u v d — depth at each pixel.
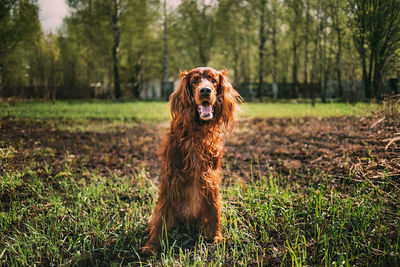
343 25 8.30
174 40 27.56
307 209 3.05
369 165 3.55
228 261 2.36
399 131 4.12
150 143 6.58
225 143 6.57
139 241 2.67
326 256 2.20
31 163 4.47
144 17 23.16
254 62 36.06
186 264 2.20
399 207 2.77
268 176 4.34
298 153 5.36
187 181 2.66
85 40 21.61
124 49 25.75
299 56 30.30
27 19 8.23
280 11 22.61
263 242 2.59
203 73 2.61
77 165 4.77
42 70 14.05
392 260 2.12
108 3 20.44
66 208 3.17
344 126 6.84
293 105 16.25
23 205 3.20
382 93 5.58
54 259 2.36
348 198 3.05
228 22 25.88
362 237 2.42
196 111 2.65
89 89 20.70
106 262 2.37
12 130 6.74
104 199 3.60
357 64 7.67
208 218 2.73
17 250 2.47
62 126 7.86
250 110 13.16
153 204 3.43
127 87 29.73
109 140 6.73
